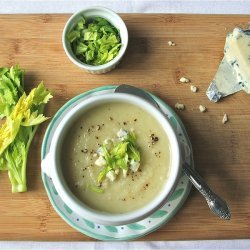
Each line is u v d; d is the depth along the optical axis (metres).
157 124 0.34
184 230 0.37
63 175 0.33
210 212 0.38
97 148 0.34
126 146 0.33
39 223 0.37
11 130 0.37
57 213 0.37
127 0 0.44
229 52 0.40
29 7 0.44
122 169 0.33
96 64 0.39
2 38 0.40
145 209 0.32
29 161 0.38
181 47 0.41
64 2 0.44
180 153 0.33
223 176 0.38
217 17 0.42
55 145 0.33
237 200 0.38
